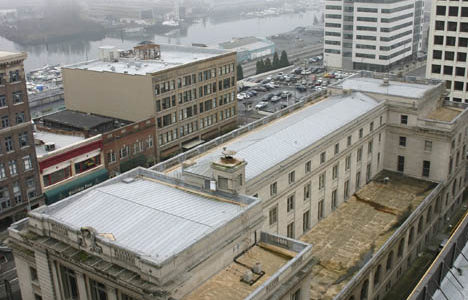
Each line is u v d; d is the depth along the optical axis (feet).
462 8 377.91
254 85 614.34
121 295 143.02
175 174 201.98
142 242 143.95
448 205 299.79
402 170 297.94
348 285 190.19
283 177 214.69
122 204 164.66
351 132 257.96
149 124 373.20
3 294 228.22
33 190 306.14
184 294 138.00
